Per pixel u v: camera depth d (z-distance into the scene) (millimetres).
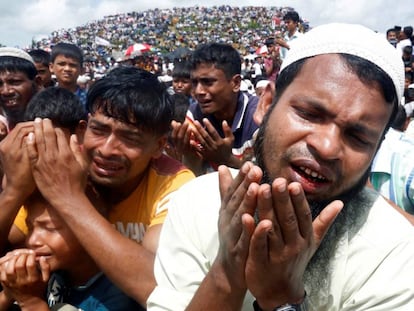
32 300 642
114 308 705
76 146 693
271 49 3836
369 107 470
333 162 467
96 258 638
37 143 664
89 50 23922
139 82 763
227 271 436
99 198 777
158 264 583
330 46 487
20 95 1475
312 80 482
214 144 1104
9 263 631
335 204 412
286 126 485
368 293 493
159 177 801
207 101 1413
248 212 402
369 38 489
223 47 1419
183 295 537
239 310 453
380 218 530
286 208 386
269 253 405
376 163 958
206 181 600
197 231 555
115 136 748
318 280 508
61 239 685
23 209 732
